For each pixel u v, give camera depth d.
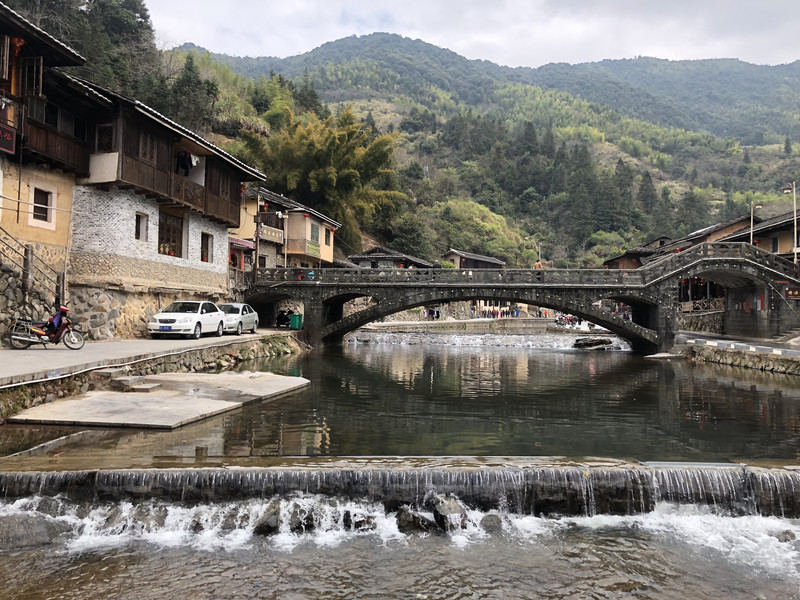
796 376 23.92
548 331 66.75
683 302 51.25
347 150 58.59
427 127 166.50
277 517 8.02
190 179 27.95
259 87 81.62
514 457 9.96
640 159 195.50
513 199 141.88
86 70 50.09
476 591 6.59
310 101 91.50
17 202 18.66
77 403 12.55
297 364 26.36
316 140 55.66
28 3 47.75
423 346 44.38
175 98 59.81
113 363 15.20
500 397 18.53
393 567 7.11
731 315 38.78
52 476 8.27
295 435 11.66
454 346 44.97
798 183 159.12
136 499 8.30
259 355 27.47
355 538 7.92
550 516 8.80
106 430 11.05
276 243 44.47
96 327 21.42
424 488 8.74
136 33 65.25
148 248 24.44
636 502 8.98
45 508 7.96
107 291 22.03
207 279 30.11
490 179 141.75
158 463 8.88
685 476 9.11
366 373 24.33
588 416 15.30
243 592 6.42
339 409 15.05
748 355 27.53
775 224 36.31
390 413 15.02
